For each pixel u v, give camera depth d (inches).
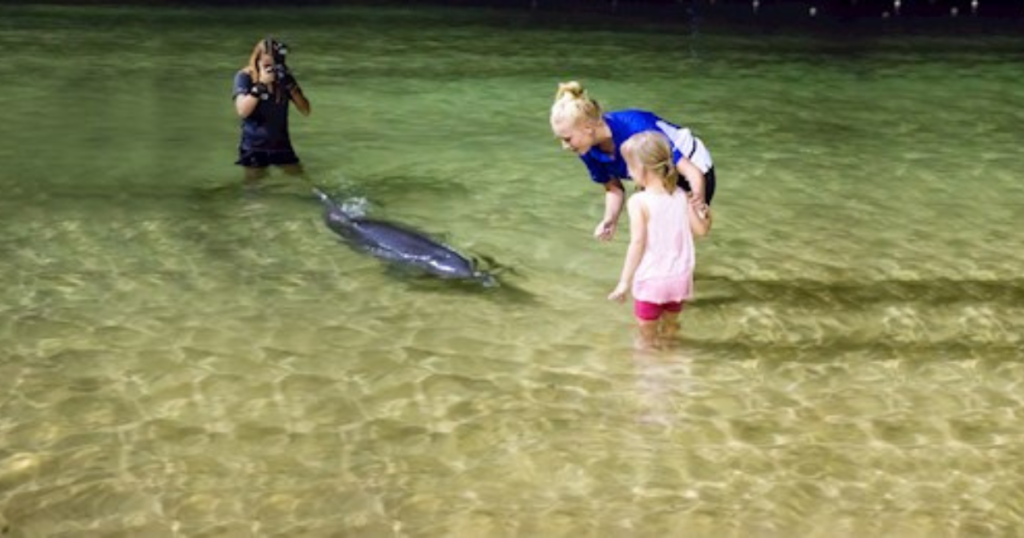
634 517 178.4
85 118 491.5
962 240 330.0
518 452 198.7
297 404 215.8
